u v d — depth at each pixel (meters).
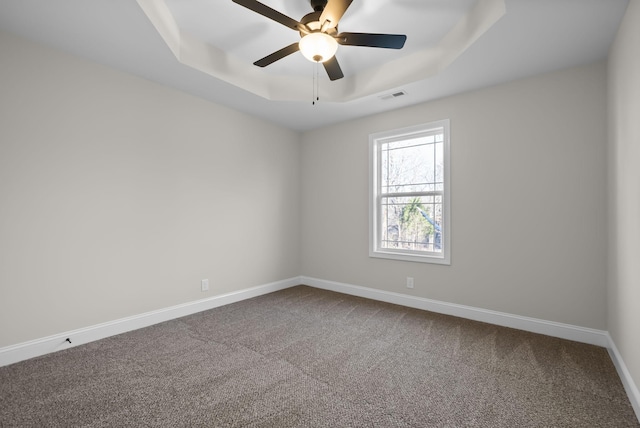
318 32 1.98
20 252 2.16
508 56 2.38
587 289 2.47
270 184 4.11
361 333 2.69
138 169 2.80
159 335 2.63
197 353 2.29
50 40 2.21
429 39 2.65
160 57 2.45
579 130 2.51
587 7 1.81
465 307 3.08
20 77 2.15
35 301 2.22
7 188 2.10
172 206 3.06
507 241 2.85
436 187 3.37
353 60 3.04
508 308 2.84
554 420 1.55
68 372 2.00
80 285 2.44
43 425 1.50
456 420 1.54
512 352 2.31
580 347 2.38
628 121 1.81
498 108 2.90
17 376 1.94
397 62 3.00
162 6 2.20
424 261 3.35
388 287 3.65
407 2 2.18
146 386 1.84
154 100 2.91
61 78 2.34
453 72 2.66
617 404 1.67
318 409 1.63
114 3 1.81
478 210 3.01
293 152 4.46
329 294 3.98
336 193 4.15
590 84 2.46
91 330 2.49
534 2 1.77
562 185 2.58
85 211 2.47
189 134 3.20
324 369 2.06
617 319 2.10
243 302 3.62
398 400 1.71
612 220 2.22
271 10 1.79
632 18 1.69
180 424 1.50
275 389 1.82
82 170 2.46
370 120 3.82
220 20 2.42
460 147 3.12
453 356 2.25
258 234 3.95
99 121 2.55
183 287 3.15
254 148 3.89
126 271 2.72
